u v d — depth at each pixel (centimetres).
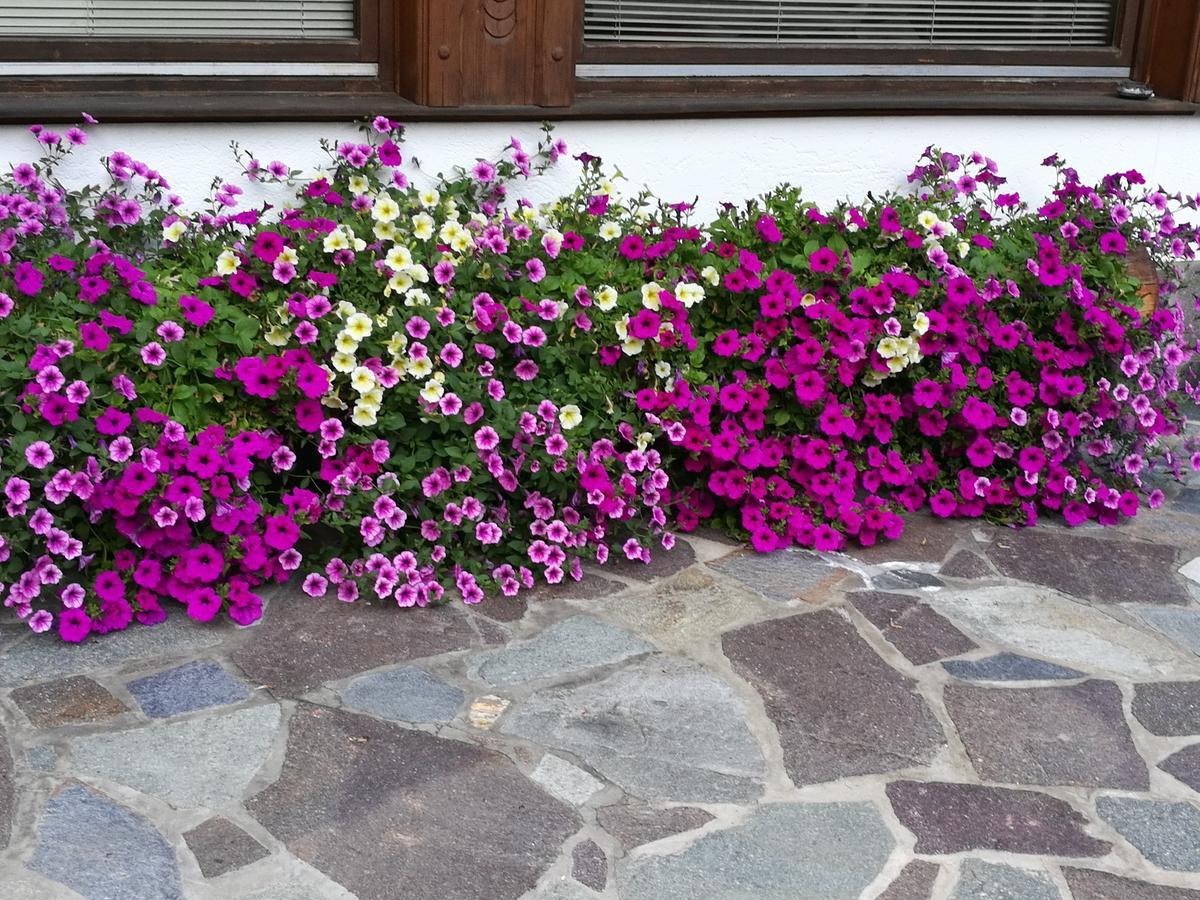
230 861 222
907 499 374
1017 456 385
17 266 299
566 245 356
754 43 421
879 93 430
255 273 320
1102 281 393
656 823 239
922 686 290
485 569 324
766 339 360
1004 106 438
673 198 410
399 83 379
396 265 325
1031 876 231
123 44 349
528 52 377
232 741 254
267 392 301
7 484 276
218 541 302
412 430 321
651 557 343
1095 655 308
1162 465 430
